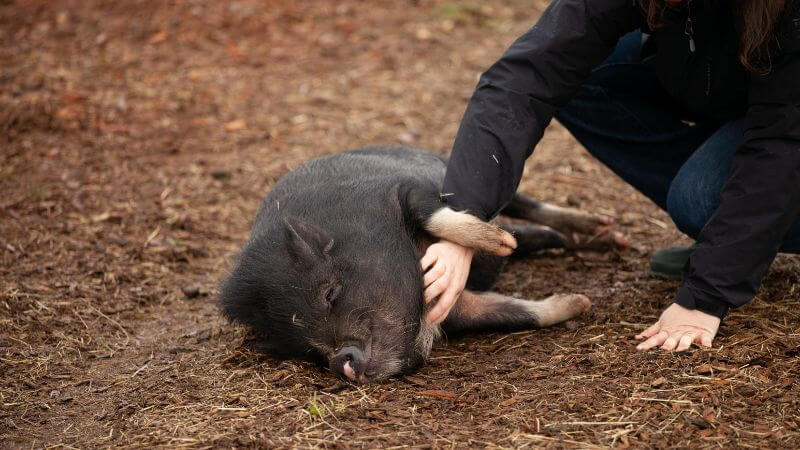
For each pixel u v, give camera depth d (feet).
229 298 18.89
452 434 15.07
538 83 17.07
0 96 36.04
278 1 47.21
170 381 18.30
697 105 18.13
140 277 24.09
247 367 18.58
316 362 18.30
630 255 24.43
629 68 20.57
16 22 44.09
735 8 15.19
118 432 16.26
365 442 14.93
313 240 18.08
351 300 17.40
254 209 28.84
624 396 15.88
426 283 17.39
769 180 15.94
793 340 17.48
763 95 15.79
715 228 16.72
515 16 46.73
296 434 15.30
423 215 18.49
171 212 28.09
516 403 16.03
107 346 20.49
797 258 21.75
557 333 19.47
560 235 24.86
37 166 30.96
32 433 16.57
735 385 15.81
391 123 35.27
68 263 24.35
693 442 14.35
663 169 21.63
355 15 46.52
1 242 25.20
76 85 37.70
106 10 45.14
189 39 42.70
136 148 32.86
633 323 19.44
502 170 17.28
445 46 43.16
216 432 15.65
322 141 33.81
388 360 17.42
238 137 34.17
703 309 17.08
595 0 16.61
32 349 20.08
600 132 21.79
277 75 39.81
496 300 19.95
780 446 14.12
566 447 14.43
